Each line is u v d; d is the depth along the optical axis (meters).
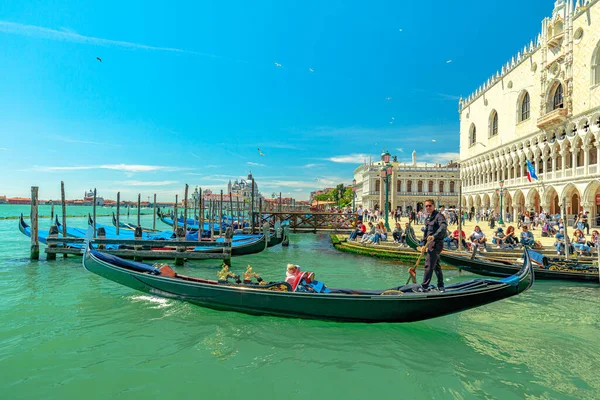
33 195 16.36
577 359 6.44
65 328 7.68
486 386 5.48
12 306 9.14
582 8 30.20
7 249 20.72
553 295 10.84
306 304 7.78
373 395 5.21
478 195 51.88
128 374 5.75
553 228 23.92
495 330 7.80
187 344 6.90
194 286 8.67
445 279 13.67
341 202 109.56
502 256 16.22
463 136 58.19
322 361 6.25
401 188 73.25
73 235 20.25
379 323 7.62
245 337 7.24
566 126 32.34
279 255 20.50
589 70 29.55
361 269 15.92
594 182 28.53
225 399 5.07
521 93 40.56
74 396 5.11
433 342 7.11
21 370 5.85
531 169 34.28
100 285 11.34
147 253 15.74
